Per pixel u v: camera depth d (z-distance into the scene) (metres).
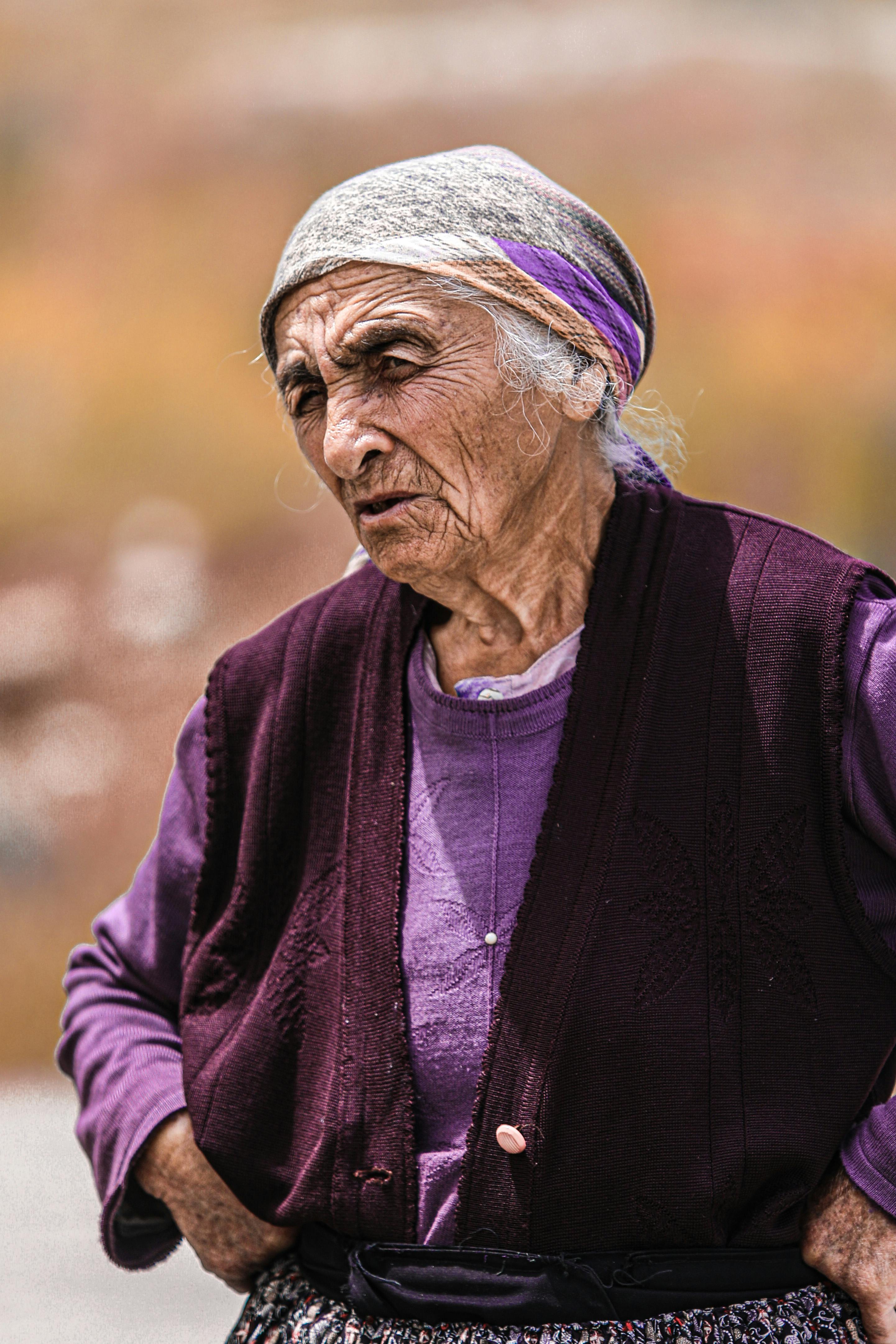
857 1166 1.81
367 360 1.82
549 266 1.82
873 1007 1.83
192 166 18.77
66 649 11.59
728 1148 1.77
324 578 12.50
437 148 18.64
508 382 1.81
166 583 12.30
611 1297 1.77
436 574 1.88
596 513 1.97
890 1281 1.79
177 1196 2.11
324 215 1.84
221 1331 3.91
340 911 1.99
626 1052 1.77
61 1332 3.83
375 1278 1.85
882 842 1.82
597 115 18.52
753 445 14.08
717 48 19.31
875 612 1.82
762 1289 1.81
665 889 1.81
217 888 2.16
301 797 2.10
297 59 20.44
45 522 13.45
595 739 1.86
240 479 13.84
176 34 20.98
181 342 15.95
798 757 1.81
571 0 20.83
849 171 17.23
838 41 19.41
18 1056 7.17
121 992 2.30
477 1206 1.81
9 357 15.55
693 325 15.43
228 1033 2.06
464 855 1.91
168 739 10.71
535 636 1.97
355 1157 1.90
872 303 15.48
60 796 9.93
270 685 2.14
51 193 18.83
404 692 2.03
